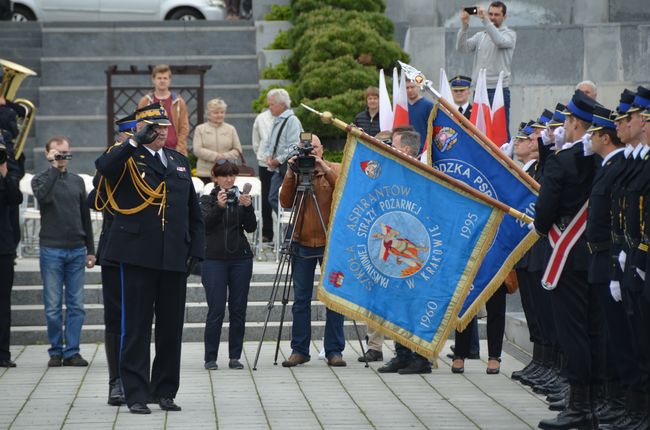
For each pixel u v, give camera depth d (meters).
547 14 50.34
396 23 49.62
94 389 25.86
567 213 21.84
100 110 50.47
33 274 34.22
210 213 28.33
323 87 44.97
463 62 47.41
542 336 26.53
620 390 22.23
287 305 33.25
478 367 28.91
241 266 28.66
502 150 28.48
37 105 50.59
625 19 50.28
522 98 47.12
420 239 24.39
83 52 53.00
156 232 23.08
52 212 29.05
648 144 19.94
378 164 24.67
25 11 56.81
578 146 22.00
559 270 21.77
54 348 29.09
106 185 23.25
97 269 34.88
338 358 29.05
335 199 24.94
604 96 47.19
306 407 23.88
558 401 23.77
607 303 21.03
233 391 25.66
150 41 53.34
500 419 22.72
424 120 32.88
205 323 31.08
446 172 26.30
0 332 28.86
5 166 28.41
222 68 52.12
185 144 36.78
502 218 24.16
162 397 23.56
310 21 48.50
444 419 22.72
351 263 24.67
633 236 19.80
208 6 57.78
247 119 48.81
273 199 37.31
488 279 25.38
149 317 23.30
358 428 21.92
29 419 22.58
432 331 24.22
